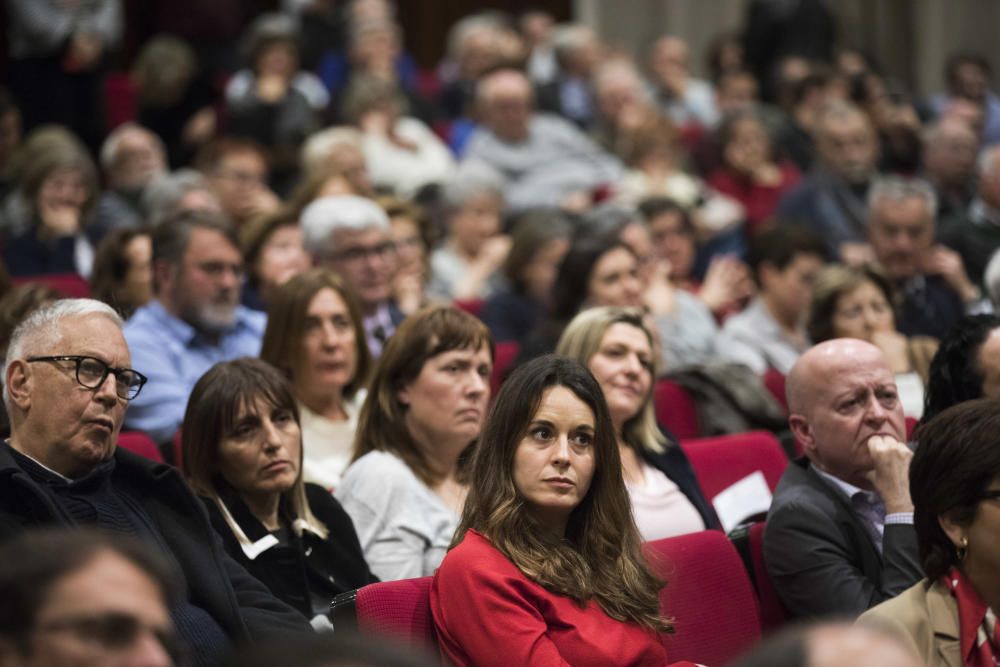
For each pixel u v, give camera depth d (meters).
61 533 4.11
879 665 3.65
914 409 14.21
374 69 30.03
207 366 13.94
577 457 8.78
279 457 9.94
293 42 26.98
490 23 32.84
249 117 26.34
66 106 25.89
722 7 38.53
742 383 14.72
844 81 31.30
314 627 9.73
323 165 21.95
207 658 8.31
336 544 10.30
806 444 10.64
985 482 8.10
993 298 14.98
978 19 39.06
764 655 3.78
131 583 3.93
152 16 30.73
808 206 23.97
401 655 3.60
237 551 9.77
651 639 8.76
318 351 12.25
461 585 8.47
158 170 22.30
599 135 30.09
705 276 23.27
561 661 8.22
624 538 8.96
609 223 17.64
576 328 12.08
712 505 12.05
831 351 10.52
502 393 8.97
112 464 8.74
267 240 16.41
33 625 3.85
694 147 28.45
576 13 38.56
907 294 18.73
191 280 13.83
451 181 22.30
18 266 19.33
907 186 18.86
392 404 10.99
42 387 8.54
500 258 20.80
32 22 25.69
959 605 8.21
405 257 17.73
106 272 15.16
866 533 10.30
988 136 32.69
